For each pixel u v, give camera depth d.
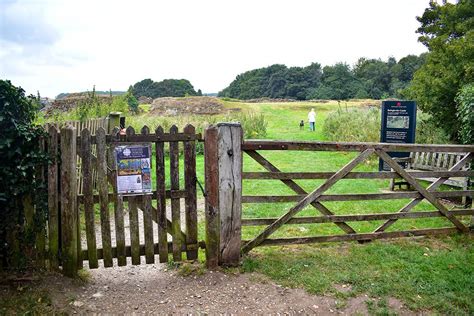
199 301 3.97
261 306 3.90
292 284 4.29
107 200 4.33
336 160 13.15
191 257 4.70
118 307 3.84
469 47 10.61
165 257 4.57
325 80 78.88
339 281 4.35
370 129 15.29
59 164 4.26
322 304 3.95
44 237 4.27
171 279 4.42
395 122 10.16
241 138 4.59
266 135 21.02
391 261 4.84
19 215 4.18
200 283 4.32
